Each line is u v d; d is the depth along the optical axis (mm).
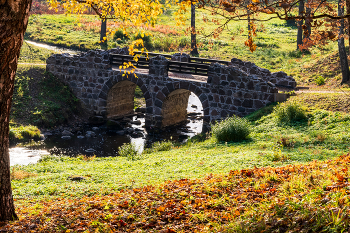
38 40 47562
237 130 18844
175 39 48312
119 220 7270
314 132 17125
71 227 7152
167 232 6488
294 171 9133
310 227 5297
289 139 16641
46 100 28891
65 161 17594
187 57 29719
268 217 6020
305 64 35625
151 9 10766
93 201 8883
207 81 25422
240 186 8633
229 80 24703
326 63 33531
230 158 13914
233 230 5949
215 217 6855
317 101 21531
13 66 6496
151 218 7258
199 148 18359
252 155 13695
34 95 28844
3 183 7312
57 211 8344
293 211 5938
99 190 10820
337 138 15633
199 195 8242
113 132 27469
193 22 41969
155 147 20453
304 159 12250
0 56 6191
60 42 46562
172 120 29438
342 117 18281
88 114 30594
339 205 5613
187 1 7750
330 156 12344
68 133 26234
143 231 6688
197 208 7500
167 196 8477
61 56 31047
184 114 31234
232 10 6426
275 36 51625
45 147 23188
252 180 8977
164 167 13867
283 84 26828
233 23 58156
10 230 6781
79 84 30797
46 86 30312
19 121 25906
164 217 7242
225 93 25000
